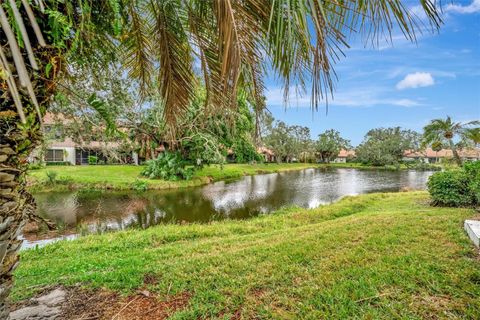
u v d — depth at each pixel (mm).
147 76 2531
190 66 2277
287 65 1192
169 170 16172
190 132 14461
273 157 44969
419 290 2432
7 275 1412
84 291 2809
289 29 979
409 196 10672
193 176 17719
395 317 2096
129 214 9320
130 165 21297
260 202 11812
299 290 2582
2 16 847
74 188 13531
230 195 13531
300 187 17094
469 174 7430
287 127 42656
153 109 9359
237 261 3410
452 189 7449
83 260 3967
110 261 3812
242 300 2488
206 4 1776
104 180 14547
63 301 2621
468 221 4129
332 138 49438
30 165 1606
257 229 6270
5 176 1271
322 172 30953
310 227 5348
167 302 2543
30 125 1263
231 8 1100
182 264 3426
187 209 10305
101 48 2049
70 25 1301
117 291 2783
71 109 3277
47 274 3387
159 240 5375
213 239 5258
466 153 21625
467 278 2570
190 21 1905
